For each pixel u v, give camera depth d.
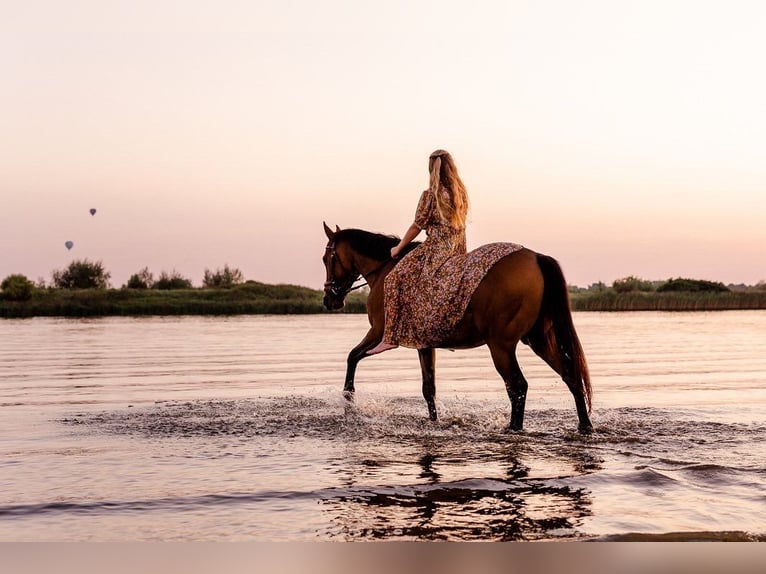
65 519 4.72
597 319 34.22
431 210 7.89
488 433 7.35
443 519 4.66
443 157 8.02
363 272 8.98
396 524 4.58
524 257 7.30
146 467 5.96
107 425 7.80
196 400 9.64
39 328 27.59
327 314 41.47
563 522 4.60
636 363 14.45
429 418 8.13
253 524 4.61
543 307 7.28
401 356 16.98
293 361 15.12
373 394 10.23
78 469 5.91
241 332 25.06
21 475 5.72
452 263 7.69
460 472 5.75
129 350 17.81
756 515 4.71
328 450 6.59
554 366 7.52
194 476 5.67
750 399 9.62
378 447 6.72
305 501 5.04
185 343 20.11
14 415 8.42
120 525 4.61
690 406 9.02
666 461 6.06
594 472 5.71
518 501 5.00
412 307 7.88
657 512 4.77
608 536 4.36
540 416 8.32
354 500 5.05
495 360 7.31
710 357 15.70
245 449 6.64
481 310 7.35
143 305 41.28
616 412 8.55
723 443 6.80
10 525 4.62
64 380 11.77
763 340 20.69
